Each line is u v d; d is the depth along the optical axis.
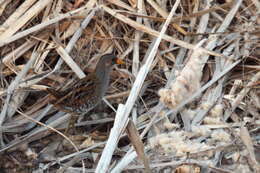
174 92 9.83
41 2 10.77
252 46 11.23
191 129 10.37
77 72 10.71
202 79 11.14
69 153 10.38
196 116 10.58
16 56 10.68
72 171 9.75
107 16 11.28
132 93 9.21
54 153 10.38
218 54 10.98
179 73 10.46
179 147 9.70
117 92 11.29
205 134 10.23
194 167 9.41
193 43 11.38
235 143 9.90
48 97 10.75
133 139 8.84
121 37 11.26
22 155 10.12
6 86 10.56
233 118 10.64
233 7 11.39
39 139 10.55
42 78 10.52
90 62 11.11
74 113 10.46
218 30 11.30
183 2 11.63
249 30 11.27
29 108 10.71
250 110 10.73
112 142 8.71
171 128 10.31
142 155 8.74
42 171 9.74
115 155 10.21
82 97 10.33
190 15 11.30
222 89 11.02
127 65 11.20
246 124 10.48
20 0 11.09
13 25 10.59
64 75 11.11
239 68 11.21
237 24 11.54
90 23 11.20
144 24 11.28
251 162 9.62
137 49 11.12
